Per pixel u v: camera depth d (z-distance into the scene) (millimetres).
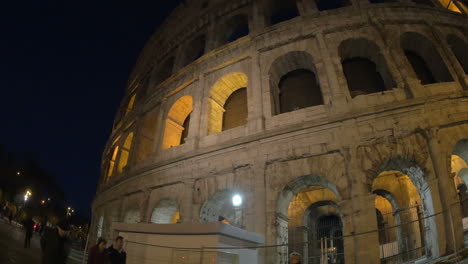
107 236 31562
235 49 28297
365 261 16859
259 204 20453
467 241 17062
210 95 28516
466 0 32062
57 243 8773
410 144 19109
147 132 35031
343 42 24812
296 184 21375
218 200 24172
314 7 27969
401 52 23500
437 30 24906
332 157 20141
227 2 34312
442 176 17844
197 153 24734
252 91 25109
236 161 22766
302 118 22297
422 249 22422
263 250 19219
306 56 25469
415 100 19938
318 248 27031
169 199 26094
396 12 25453
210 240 13266
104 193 36594
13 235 25750
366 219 17766
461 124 19469
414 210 23969
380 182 25906
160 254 13992
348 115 20453
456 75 22562
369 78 25625
